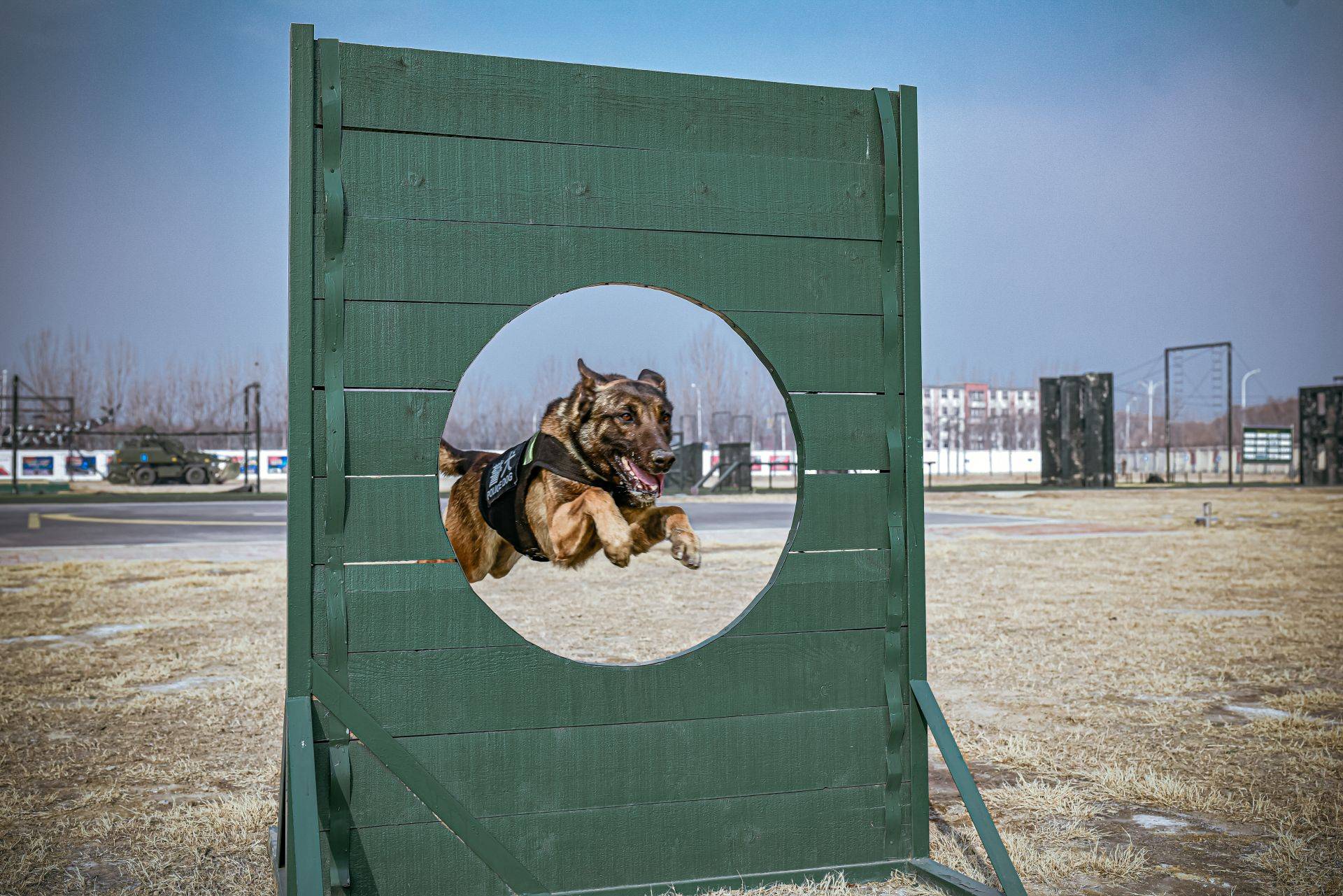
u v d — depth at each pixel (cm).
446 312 229
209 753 380
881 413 266
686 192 247
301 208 220
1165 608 749
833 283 261
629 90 244
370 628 224
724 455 2730
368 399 225
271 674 517
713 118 250
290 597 219
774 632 254
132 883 262
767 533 1377
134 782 347
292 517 219
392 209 227
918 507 266
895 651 263
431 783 227
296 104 221
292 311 219
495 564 437
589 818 239
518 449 407
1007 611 729
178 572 944
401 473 226
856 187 263
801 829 256
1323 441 3434
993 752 384
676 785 246
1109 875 267
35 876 266
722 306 251
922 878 259
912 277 266
